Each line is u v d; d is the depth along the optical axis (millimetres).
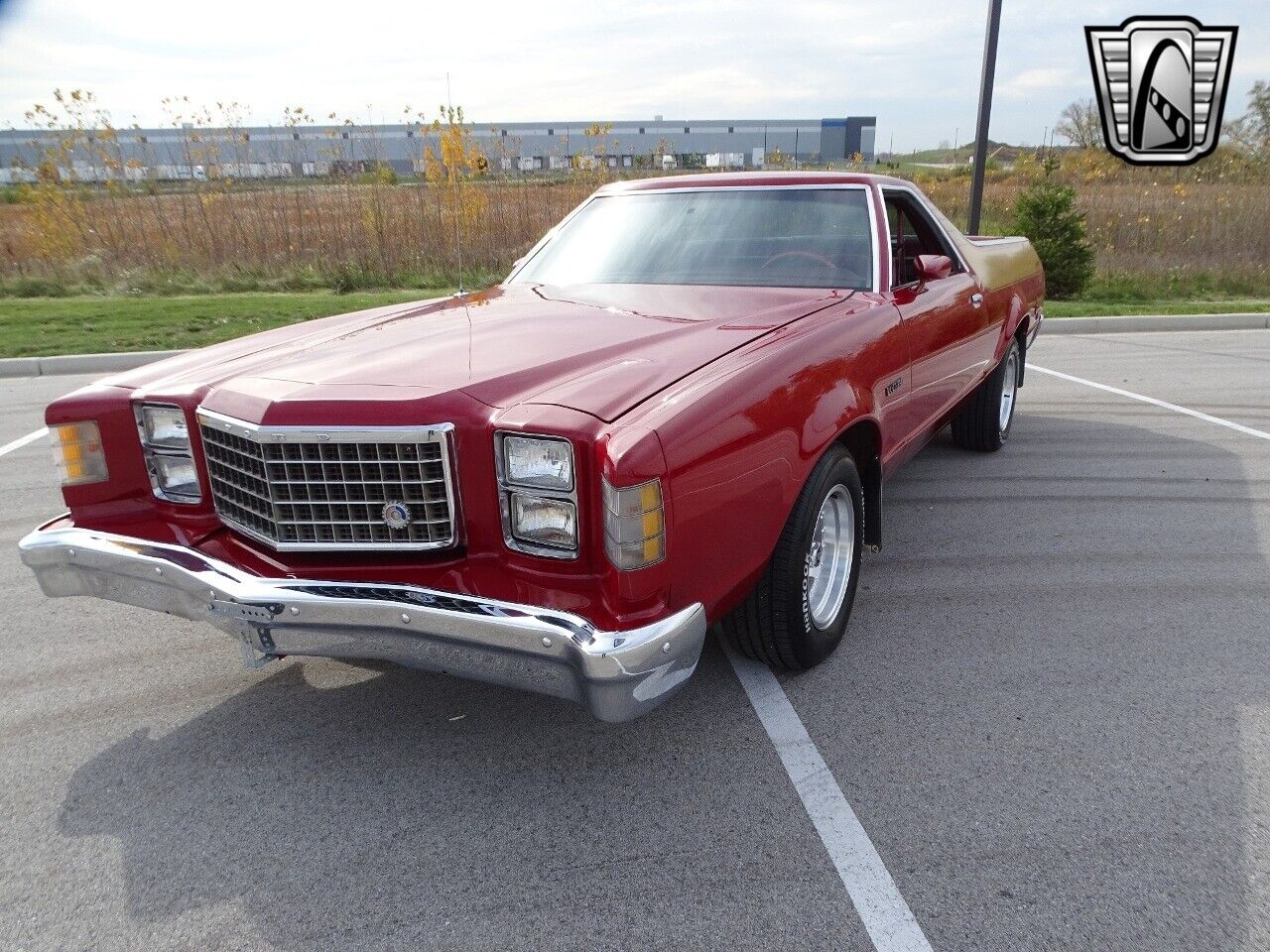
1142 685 2859
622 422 2041
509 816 2293
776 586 2605
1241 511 4438
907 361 3318
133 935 1936
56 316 10297
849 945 1872
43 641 3254
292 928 1947
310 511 2238
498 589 2105
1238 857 2096
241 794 2398
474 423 2131
